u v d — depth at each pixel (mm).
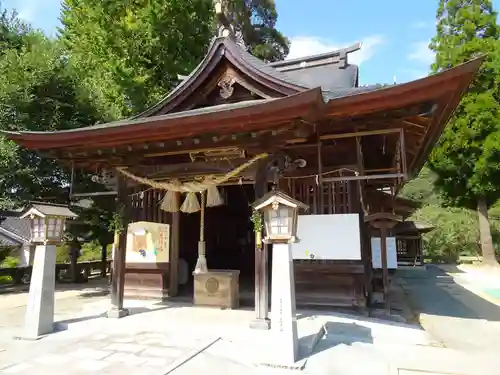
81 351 4797
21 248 22094
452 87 4828
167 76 14336
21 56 11641
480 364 4520
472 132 18484
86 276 14828
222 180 6688
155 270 8891
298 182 7621
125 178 7340
